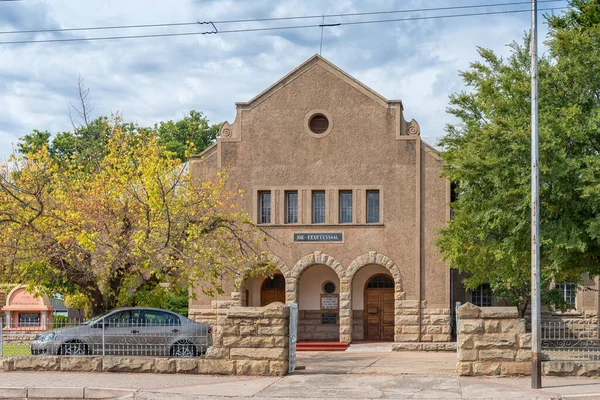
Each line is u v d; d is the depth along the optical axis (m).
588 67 21.05
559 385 16.25
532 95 16.94
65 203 22.56
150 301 23.88
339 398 15.13
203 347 20.31
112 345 19.78
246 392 15.75
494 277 29.20
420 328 29.59
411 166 30.25
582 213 20.36
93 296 22.95
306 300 31.97
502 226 22.00
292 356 19.08
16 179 23.05
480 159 21.48
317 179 30.59
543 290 29.64
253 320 18.20
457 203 25.44
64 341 19.61
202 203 23.80
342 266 30.25
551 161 19.69
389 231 30.14
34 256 21.52
